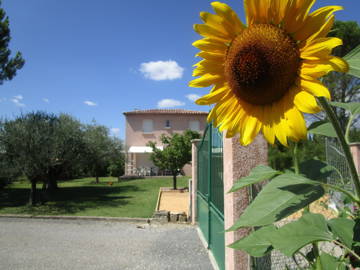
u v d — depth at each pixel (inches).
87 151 699.4
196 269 208.7
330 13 33.9
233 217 98.7
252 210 30.2
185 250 252.8
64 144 585.9
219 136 175.8
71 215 403.2
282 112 36.3
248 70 37.1
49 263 228.2
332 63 31.1
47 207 469.7
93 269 215.3
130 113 1231.5
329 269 35.1
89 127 897.5
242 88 39.4
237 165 100.4
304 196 29.6
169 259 232.2
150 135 1230.3
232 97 42.9
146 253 248.5
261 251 36.6
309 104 33.0
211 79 43.9
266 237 29.9
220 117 42.8
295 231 30.0
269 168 38.0
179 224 355.3
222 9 40.9
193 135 771.4
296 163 37.9
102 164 927.0
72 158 624.4
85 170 988.6
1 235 312.0
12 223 370.0
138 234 311.9
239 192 99.0
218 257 190.4
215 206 198.4
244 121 40.8
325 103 33.5
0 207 475.2
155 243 277.1
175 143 732.7
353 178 31.7
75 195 620.1
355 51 31.6
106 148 915.4
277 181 31.9
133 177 1093.1
